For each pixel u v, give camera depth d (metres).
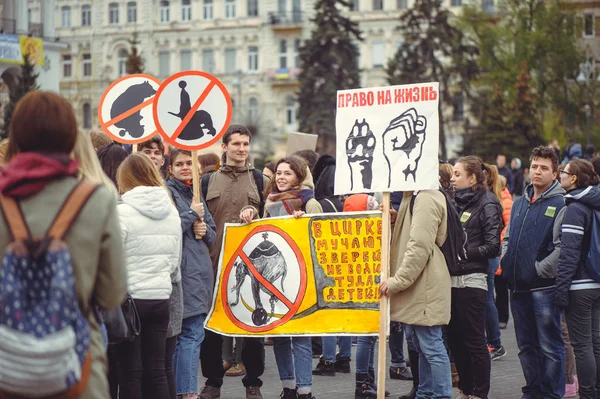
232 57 86.25
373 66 84.31
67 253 4.34
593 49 75.69
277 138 84.12
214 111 9.02
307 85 66.19
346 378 11.18
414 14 65.62
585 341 8.94
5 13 54.12
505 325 15.14
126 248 7.28
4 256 4.31
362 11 84.31
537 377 9.43
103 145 9.31
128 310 6.83
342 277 8.92
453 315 9.23
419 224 8.24
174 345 8.10
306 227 9.10
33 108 4.54
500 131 62.06
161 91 9.02
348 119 8.70
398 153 8.49
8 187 4.42
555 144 32.53
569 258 8.76
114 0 88.12
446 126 73.88
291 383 9.40
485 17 66.38
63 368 4.27
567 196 8.94
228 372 11.48
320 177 11.14
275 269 9.19
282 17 84.25
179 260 7.67
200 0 86.81
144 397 7.50
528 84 62.03
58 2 88.88
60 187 4.49
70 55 88.94
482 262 9.27
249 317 9.27
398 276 8.29
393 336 11.16
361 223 8.91
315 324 8.97
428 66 65.44
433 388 8.51
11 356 4.21
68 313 4.30
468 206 9.66
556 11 65.06
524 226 9.26
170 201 7.58
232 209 9.75
